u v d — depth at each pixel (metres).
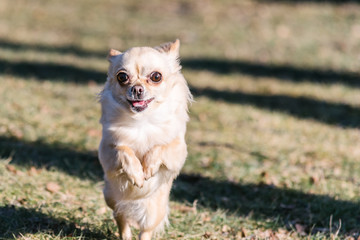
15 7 26.86
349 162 11.48
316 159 11.68
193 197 9.58
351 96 16.91
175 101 6.70
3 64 18.42
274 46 21.70
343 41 22.11
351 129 14.12
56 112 13.88
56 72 18.14
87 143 11.79
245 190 9.91
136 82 6.35
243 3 26.73
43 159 10.48
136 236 7.63
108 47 21.89
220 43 22.14
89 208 8.40
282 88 17.62
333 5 26.14
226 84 17.84
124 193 6.85
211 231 8.03
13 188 8.67
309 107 15.95
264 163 11.29
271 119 14.55
